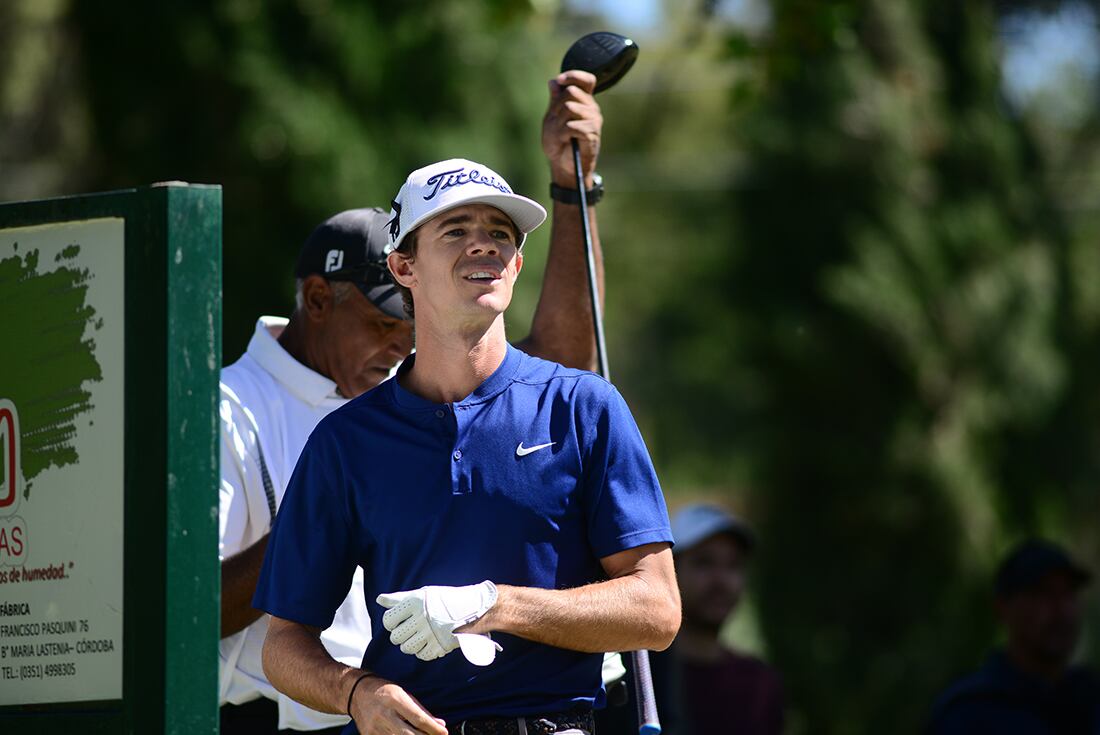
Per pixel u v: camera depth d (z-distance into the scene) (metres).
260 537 15.01
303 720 14.72
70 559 11.08
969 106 52.03
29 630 11.21
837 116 51.09
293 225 35.03
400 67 35.69
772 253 53.59
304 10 35.31
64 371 11.17
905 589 50.91
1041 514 51.56
